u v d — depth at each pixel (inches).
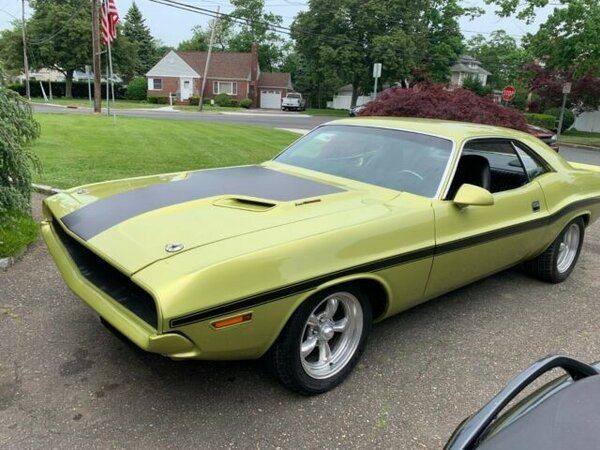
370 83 1779.0
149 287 89.0
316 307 108.5
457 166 141.5
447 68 1872.5
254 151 506.3
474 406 115.9
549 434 59.3
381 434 104.8
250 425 104.3
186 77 2181.3
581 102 1298.0
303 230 107.9
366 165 150.7
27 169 202.1
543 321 161.2
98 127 664.4
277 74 2459.4
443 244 130.5
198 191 129.2
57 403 107.2
